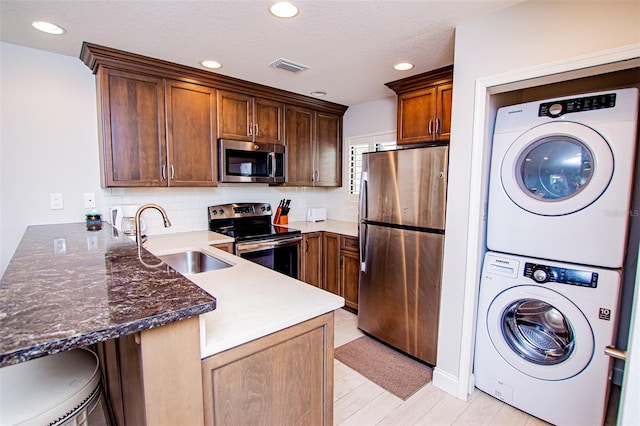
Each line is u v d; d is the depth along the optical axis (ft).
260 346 3.58
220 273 5.59
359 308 9.57
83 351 4.18
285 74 9.21
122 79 7.85
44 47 7.43
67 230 7.04
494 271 6.48
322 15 5.92
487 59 5.95
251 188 11.91
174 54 7.77
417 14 5.87
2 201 7.43
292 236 10.68
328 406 4.40
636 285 1.89
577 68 5.05
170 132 8.64
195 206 10.52
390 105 11.66
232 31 6.57
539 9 5.32
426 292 7.69
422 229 7.68
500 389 6.53
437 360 7.16
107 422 5.35
